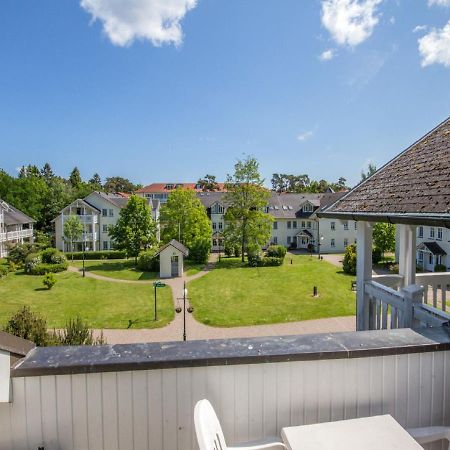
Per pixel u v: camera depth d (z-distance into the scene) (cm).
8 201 5034
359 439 177
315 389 202
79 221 3900
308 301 1808
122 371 184
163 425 191
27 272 2770
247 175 3027
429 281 491
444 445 219
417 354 213
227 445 195
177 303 1805
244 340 214
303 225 4497
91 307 1748
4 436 179
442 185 322
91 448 186
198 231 3269
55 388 181
